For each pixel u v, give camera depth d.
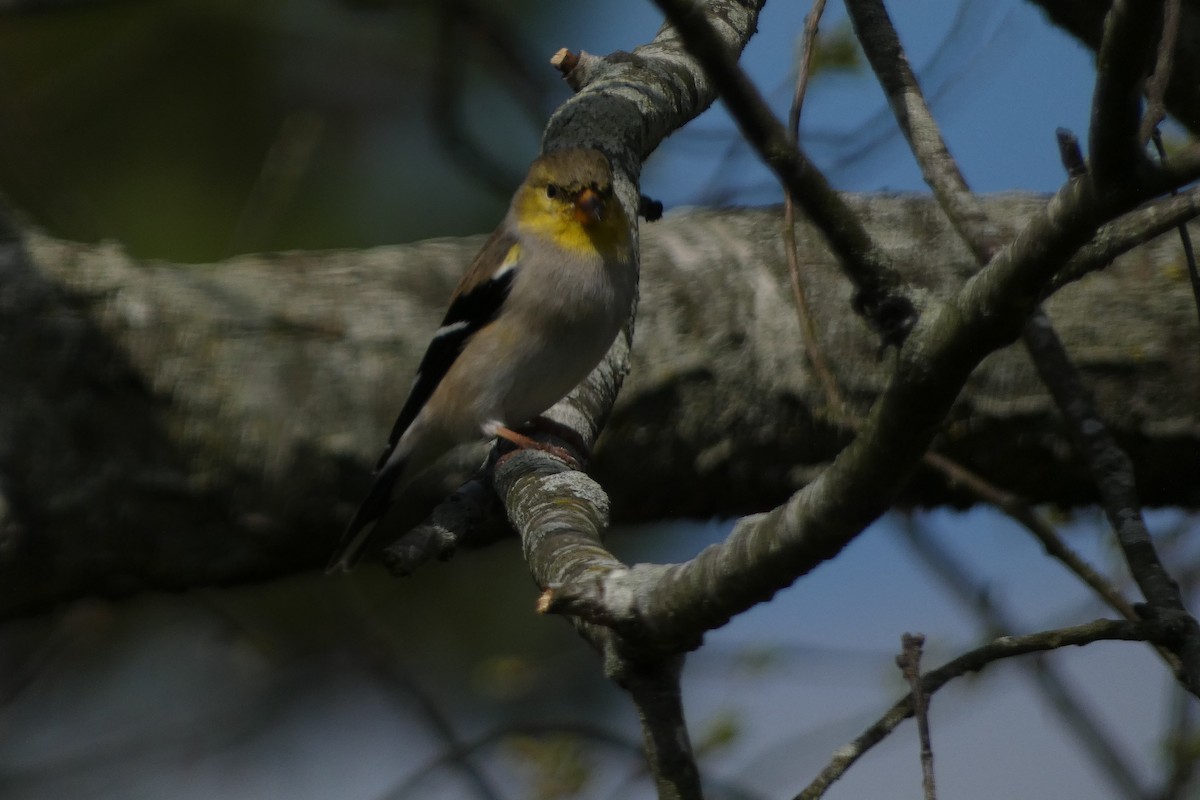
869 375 9.77
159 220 14.05
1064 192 4.34
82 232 11.98
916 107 7.27
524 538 6.31
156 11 14.27
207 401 9.05
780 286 9.94
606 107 9.29
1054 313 9.96
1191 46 8.99
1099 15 9.44
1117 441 10.07
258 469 9.16
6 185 12.38
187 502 9.14
